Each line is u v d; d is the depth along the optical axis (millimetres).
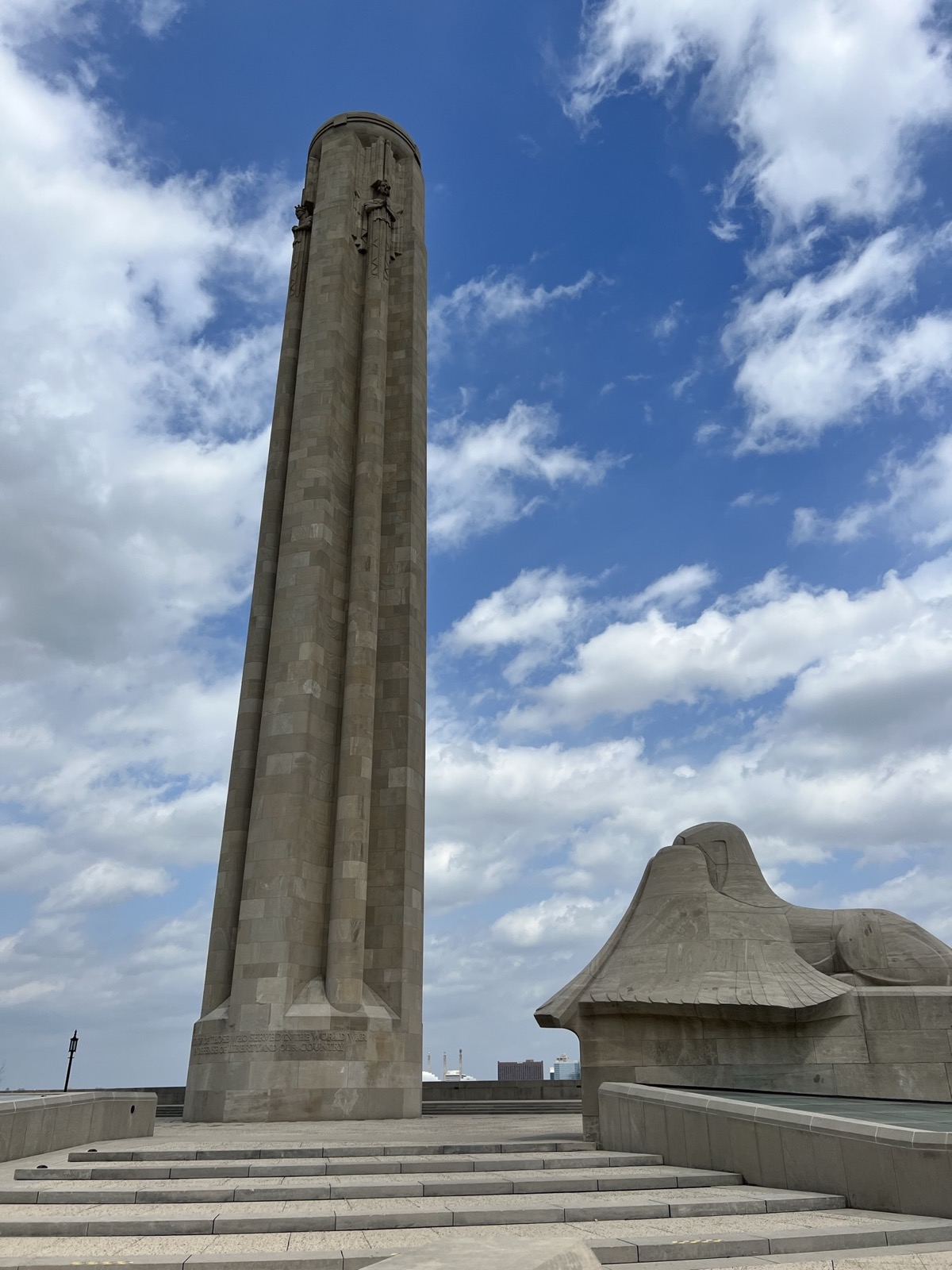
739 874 18469
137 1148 13062
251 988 24312
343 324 32969
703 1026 16203
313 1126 20938
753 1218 8930
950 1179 8773
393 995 26500
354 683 28297
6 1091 15914
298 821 25891
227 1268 6773
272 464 32188
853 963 17281
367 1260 6914
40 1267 6738
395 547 31891
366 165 36375
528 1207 8852
